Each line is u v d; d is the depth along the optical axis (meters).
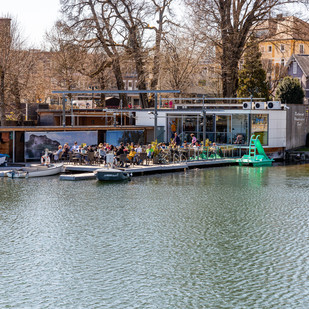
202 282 16.83
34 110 58.56
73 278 17.14
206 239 21.33
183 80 60.00
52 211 25.91
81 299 15.56
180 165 40.03
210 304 15.23
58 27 56.84
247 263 18.48
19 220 24.17
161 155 39.81
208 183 34.53
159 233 22.17
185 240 21.19
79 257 19.11
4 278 17.12
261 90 78.00
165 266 18.23
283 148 49.97
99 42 56.47
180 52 59.84
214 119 48.09
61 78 65.50
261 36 56.03
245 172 40.06
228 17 53.19
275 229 22.80
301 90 73.75
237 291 16.11
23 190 31.02
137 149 39.47
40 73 70.75
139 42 57.03
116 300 15.51
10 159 39.72
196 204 27.84
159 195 30.16
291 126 51.25
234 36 52.78
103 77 68.56
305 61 102.12
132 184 33.66
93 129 43.44
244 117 46.06
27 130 39.69
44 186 32.38
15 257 19.09
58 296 15.77
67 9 55.66
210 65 63.06
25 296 15.77
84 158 39.47
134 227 23.09
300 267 18.02
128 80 96.81
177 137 45.12
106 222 23.91
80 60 57.38
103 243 20.75
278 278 17.08
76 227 23.03
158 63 57.28
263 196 30.19
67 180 34.88
